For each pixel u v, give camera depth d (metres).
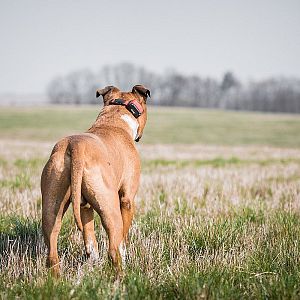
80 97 168.38
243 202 10.53
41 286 5.31
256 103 151.50
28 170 15.71
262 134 66.19
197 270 6.00
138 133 7.56
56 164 5.41
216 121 87.25
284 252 6.78
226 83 158.12
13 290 5.42
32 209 9.55
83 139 5.58
